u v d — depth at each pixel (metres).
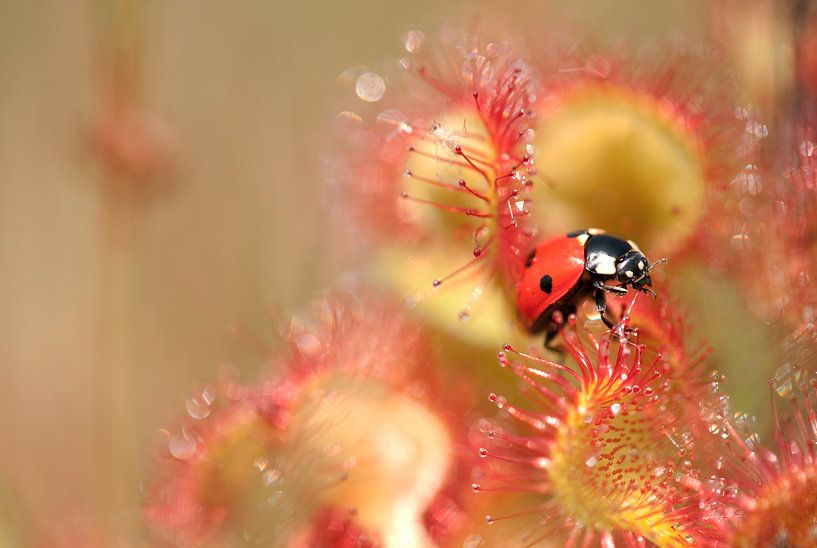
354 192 0.18
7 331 0.23
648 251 0.17
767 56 0.17
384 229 0.18
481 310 0.17
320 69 0.23
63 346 0.23
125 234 0.21
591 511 0.16
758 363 0.17
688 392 0.16
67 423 0.23
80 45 0.23
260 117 0.22
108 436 0.21
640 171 0.17
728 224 0.17
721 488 0.16
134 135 0.21
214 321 0.21
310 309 0.19
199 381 0.21
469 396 0.17
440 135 0.17
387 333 0.17
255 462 0.17
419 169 0.17
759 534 0.16
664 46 0.17
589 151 0.17
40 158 0.23
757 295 0.17
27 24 0.23
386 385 0.17
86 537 0.20
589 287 0.16
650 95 0.17
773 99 0.17
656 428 0.16
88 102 0.21
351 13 0.23
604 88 0.17
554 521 0.16
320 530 0.17
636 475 0.16
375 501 0.17
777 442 0.16
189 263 0.21
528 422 0.16
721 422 0.16
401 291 0.17
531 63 0.17
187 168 0.22
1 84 0.23
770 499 0.16
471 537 0.17
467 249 0.17
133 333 0.21
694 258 0.17
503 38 0.19
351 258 0.18
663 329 0.16
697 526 0.16
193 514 0.18
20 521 0.20
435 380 0.17
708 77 0.17
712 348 0.17
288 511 0.17
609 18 0.19
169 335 0.21
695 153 0.17
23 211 0.23
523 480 0.17
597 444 0.16
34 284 0.23
